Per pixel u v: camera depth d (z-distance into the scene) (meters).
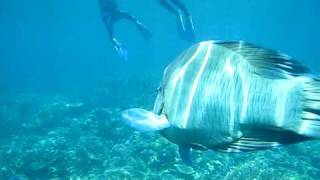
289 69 1.48
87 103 23.84
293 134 1.39
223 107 1.55
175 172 9.80
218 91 1.57
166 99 1.74
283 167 10.66
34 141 16.77
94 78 49.66
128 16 12.23
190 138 1.64
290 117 1.39
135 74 29.47
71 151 12.60
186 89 1.67
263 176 9.22
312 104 1.37
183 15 9.93
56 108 21.30
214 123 1.57
